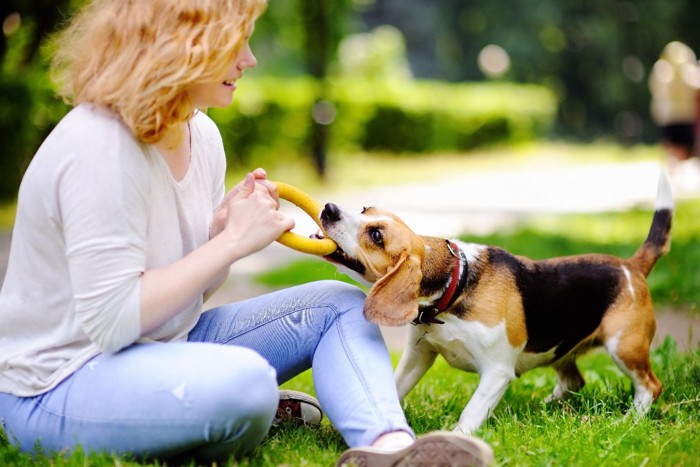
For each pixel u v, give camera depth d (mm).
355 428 2873
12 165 12039
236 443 2801
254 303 3324
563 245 9047
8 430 2941
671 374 4383
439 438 2594
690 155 16766
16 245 2875
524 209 13047
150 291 2723
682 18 36969
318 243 3387
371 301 3234
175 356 2738
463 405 4055
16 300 2873
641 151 27125
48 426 2830
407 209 13047
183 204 2994
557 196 14859
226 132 16484
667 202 4320
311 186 16656
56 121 11789
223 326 3271
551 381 4730
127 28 2711
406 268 3453
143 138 2762
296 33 16891
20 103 11727
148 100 2680
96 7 2852
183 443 2738
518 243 9195
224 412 2678
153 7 2707
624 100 36531
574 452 3104
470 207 13391
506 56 38094
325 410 3018
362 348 3049
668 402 4035
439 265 3682
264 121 16875
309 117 17156
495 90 27234
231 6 2756
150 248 2877
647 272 4273
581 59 38625
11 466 2793
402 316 3367
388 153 23453
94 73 2762
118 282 2689
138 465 2691
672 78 16672
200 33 2705
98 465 2689
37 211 2760
